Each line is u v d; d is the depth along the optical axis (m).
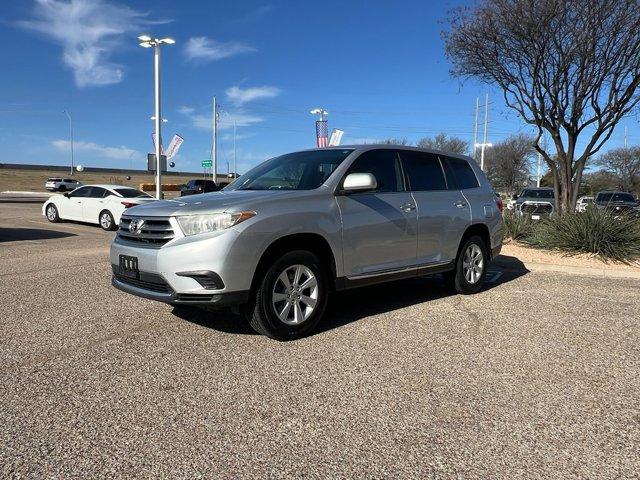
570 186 13.56
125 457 3.07
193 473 2.93
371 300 6.98
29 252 10.90
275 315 5.02
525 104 13.66
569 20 11.62
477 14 12.60
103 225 16.62
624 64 11.92
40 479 2.84
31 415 3.54
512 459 3.12
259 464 3.02
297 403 3.79
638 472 2.99
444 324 5.84
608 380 4.31
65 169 128.38
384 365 4.55
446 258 6.88
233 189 6.09
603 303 6.96
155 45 25.47
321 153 6.20
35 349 4.79
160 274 4.78
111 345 4.93
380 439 3.32
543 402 3.87
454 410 3.73
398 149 6.55
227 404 3.75
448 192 7.02
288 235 5.07
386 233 5.96
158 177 25.66
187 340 5.10
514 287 8.00
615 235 10.30
